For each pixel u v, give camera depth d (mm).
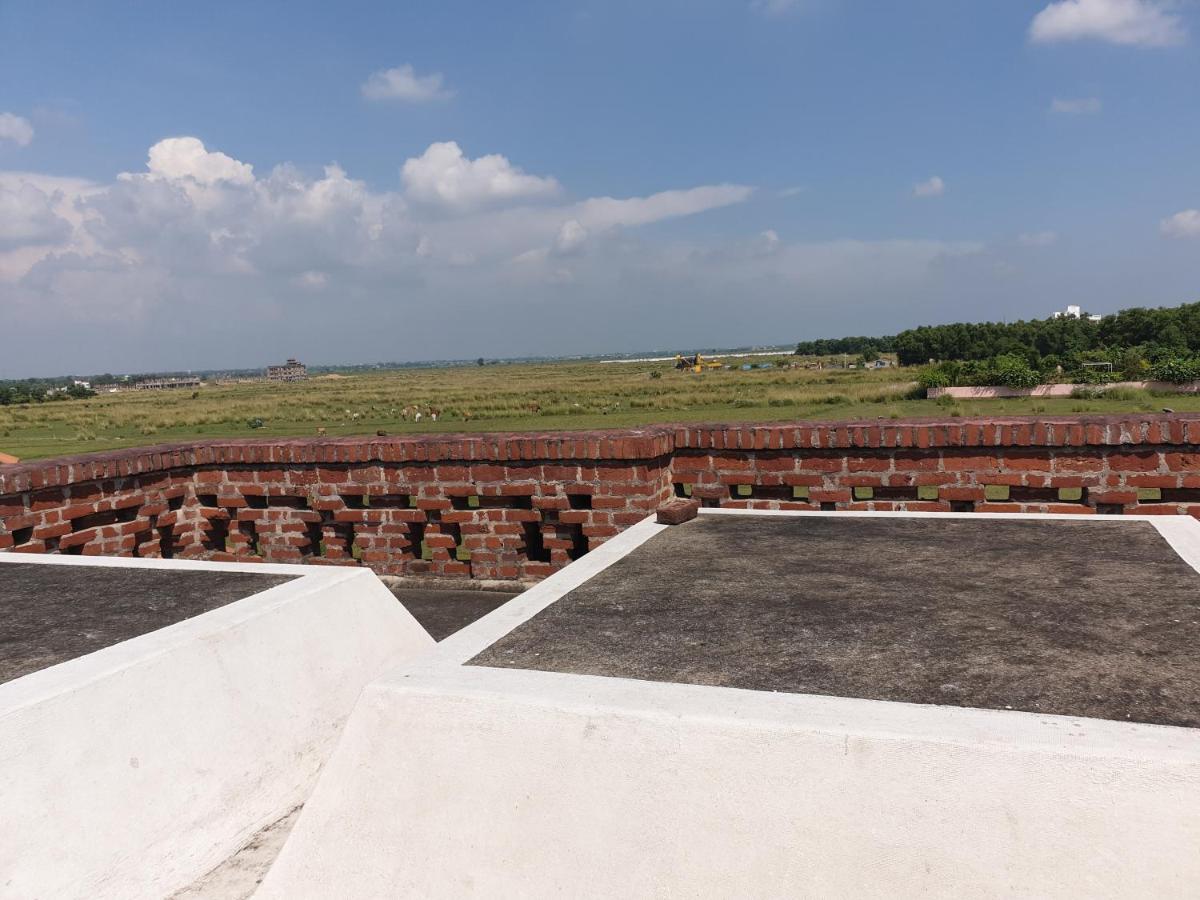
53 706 2178
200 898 2191
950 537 3445
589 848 1812
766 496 5062
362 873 1946
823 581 2857
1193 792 1516
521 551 5160
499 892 1842
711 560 3213
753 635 2330
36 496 4715
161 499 5512
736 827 1734
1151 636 2176
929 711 1775
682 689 1959
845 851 1663
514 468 5051
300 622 3004
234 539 5730
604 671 2107
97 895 2080
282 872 2002
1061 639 2182
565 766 1872
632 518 4832
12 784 2023
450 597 5012
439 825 1927
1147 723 1679
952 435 4539
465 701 1987
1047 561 2982
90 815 2141
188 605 3031
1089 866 1539
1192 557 2945
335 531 5500
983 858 1590
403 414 55562
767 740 1753
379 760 2010
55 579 3453
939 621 2379
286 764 2684
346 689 3006
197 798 2398
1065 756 1587
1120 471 4320
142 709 2377
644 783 1812
